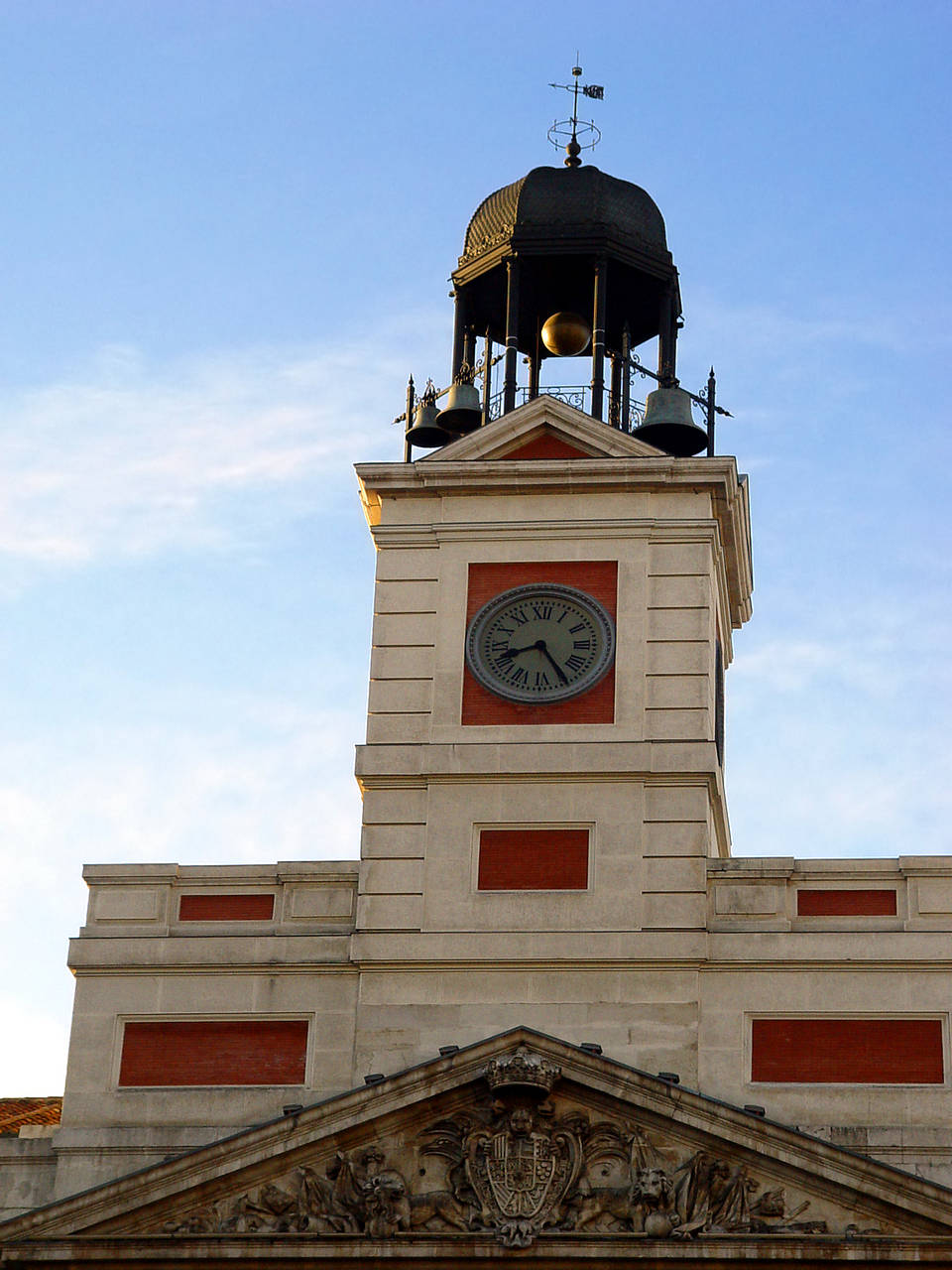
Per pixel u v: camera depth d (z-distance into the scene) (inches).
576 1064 1718.8
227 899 1875.0
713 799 1888.5
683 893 1824.6
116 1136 1792.6
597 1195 1688.0
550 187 2097.7
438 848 1860.2
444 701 1911.9
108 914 1872.5
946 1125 1732.3
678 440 2038.6
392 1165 1713.8
